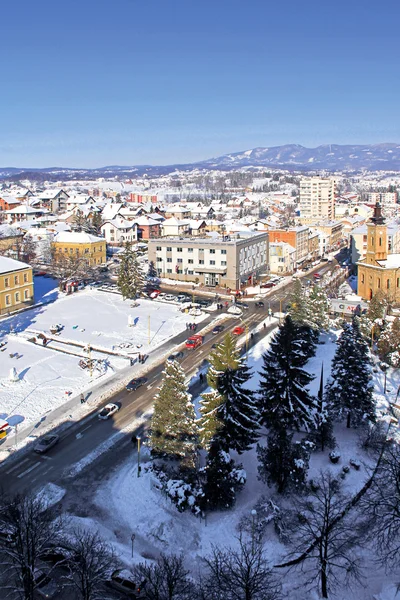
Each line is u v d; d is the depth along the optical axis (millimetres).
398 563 37500
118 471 49219
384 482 44812
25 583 31641
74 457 51656
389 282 110312
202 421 49438
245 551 36031
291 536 40594
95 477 48250
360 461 51188
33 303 109938
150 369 74750
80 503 44344
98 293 121125
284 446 46062
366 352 58531
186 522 42250
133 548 39250
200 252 130750
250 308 109875
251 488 47125
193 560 38219
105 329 93688
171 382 48438
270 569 36750
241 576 31359
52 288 126000
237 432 48562
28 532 32750
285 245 148750
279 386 51438
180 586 33188
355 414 55938
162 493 45188
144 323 97750
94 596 32750
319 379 69875
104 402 63938
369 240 113688
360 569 37500
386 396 66125
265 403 52562
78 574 33812
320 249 187375
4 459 51156
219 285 129125
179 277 135250
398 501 37375
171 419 48344
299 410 51781
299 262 162625
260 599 33188
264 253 143500
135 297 116438
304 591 35469
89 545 35219
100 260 155750
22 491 45719
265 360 57531
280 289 128125
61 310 106000
